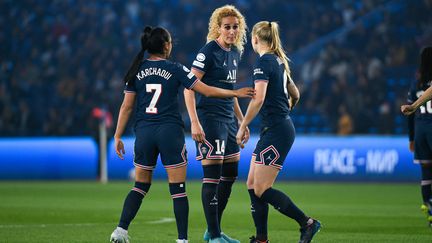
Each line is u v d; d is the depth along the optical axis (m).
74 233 33.69
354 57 98.50
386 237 32.25
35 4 110.88
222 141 28.81
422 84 35.22
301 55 101.38
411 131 37.56
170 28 108.12
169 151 26.86
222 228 36.53
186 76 26.84
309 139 83.44
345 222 39.31
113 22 108.50
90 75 101.81
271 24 27.92
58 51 105.88
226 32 28.89
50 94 101.19
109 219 40.91
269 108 27.25
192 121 27.25
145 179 27.59
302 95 96.50
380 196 60.00
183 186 27.16
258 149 27.34
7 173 88.69
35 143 88.81
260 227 27.84
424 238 31.78
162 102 27.00
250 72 100.44
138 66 27.41
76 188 70.62
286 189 69.06
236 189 69.06
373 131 90.31
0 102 99.31
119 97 97.06
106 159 86.81
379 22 103.94
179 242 26.94
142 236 32.72
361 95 92.81
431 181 36.41
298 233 33.97
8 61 106.00
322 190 67.69
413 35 101.50
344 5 106.38
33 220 40.31
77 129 94.88
